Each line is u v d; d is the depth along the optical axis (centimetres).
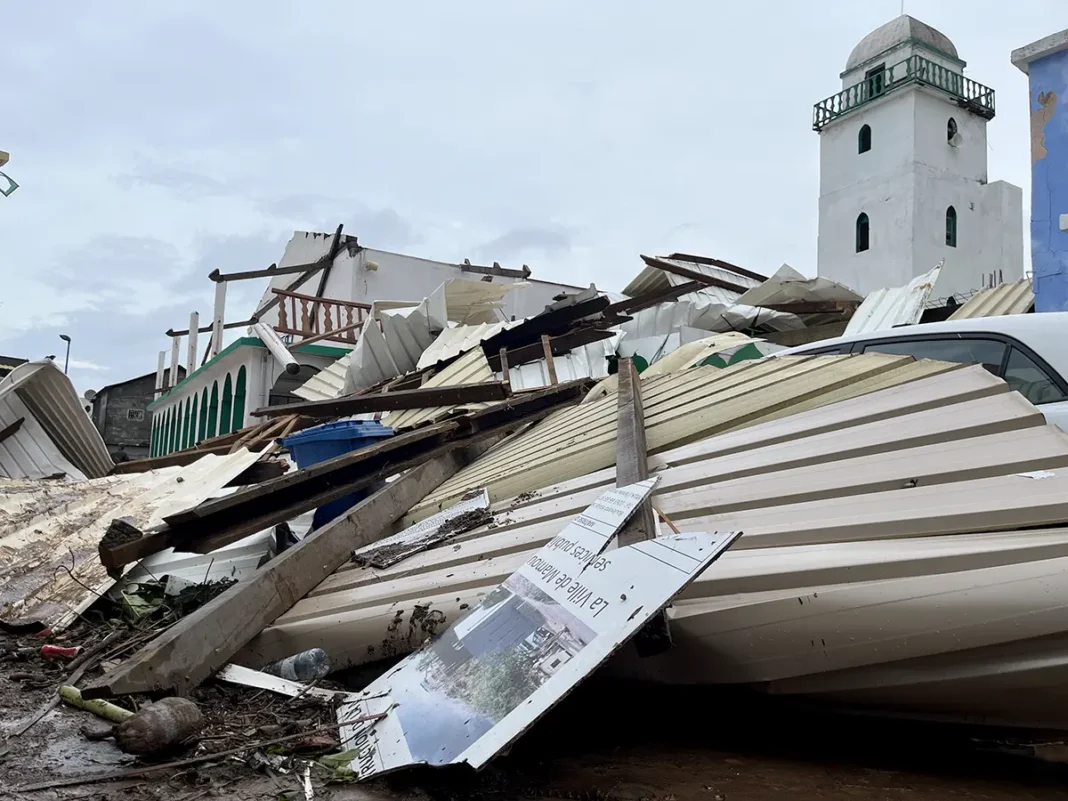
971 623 258
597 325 1278
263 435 1044
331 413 1034
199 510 469
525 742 330
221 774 266
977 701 272
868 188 3466
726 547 238
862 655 276
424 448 689
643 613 239
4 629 459
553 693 238
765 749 329
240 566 585
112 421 3991
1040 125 1107
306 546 480
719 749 329
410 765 250
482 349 1224
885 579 278
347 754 280
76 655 407
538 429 789
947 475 341
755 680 298
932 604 264
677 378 726
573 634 261
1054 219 1085
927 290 1138
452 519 524
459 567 421
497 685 265
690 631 306
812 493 367
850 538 324
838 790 277
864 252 3459
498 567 390
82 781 254
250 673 376
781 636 288
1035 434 348
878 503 341
